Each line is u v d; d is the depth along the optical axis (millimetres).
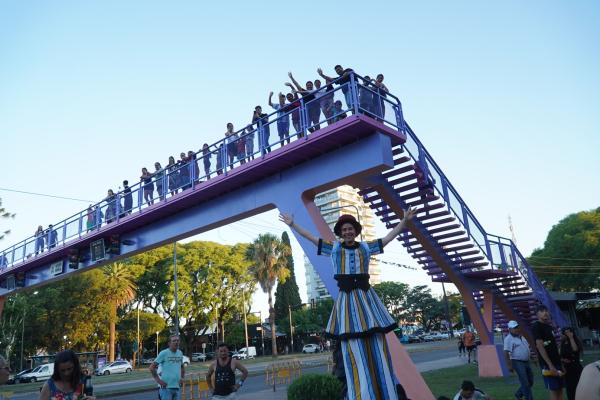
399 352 9305
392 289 82938
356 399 3191
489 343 14812
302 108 10578
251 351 60406
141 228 15711
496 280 14969
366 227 101250
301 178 10938
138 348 55562
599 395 2545
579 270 37750
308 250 10305
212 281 56656
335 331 3449
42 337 48406
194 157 13367
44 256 19375
